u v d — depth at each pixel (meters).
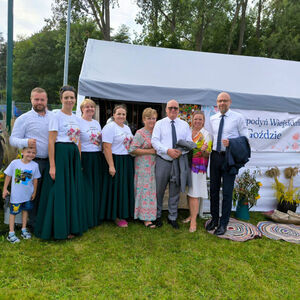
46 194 2.78
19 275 2.22
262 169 4.26
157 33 17.30
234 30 19.84
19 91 35.00
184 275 2.36
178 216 3.92
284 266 2.62
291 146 4.32
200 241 3.06
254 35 21.28
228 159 2.98
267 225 3.69
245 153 3.00
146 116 3.23
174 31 18.34
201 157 3.26
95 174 3.13
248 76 4.87
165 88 3.80
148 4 17.89
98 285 2.15
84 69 4.09
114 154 3.18
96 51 4.87
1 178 3.55
